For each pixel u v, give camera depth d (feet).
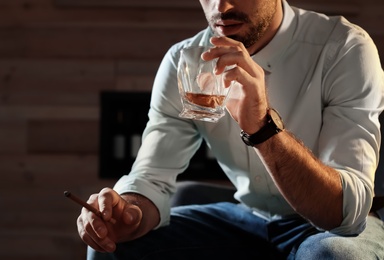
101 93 13.87
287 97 7.17
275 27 7.14
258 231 7.47
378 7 13.76
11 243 13.84
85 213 6.41
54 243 13.84
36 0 13.87
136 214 6.52
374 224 7.09
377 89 6.79
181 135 7.50
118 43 13.85
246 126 6.01
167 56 7.66
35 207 13.87
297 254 6.57
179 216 7.54
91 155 13.88
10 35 13.88
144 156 7.43
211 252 7.36
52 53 13.89
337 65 6.91
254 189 7.46
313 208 6.27
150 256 7.00
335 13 13.79
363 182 6.39
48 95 13.92
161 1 13.74
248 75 5.78
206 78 5.88
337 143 6.59
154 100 7.67
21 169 13.92
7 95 13.92
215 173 13.55
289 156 6.07
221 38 5.89
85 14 13.85
